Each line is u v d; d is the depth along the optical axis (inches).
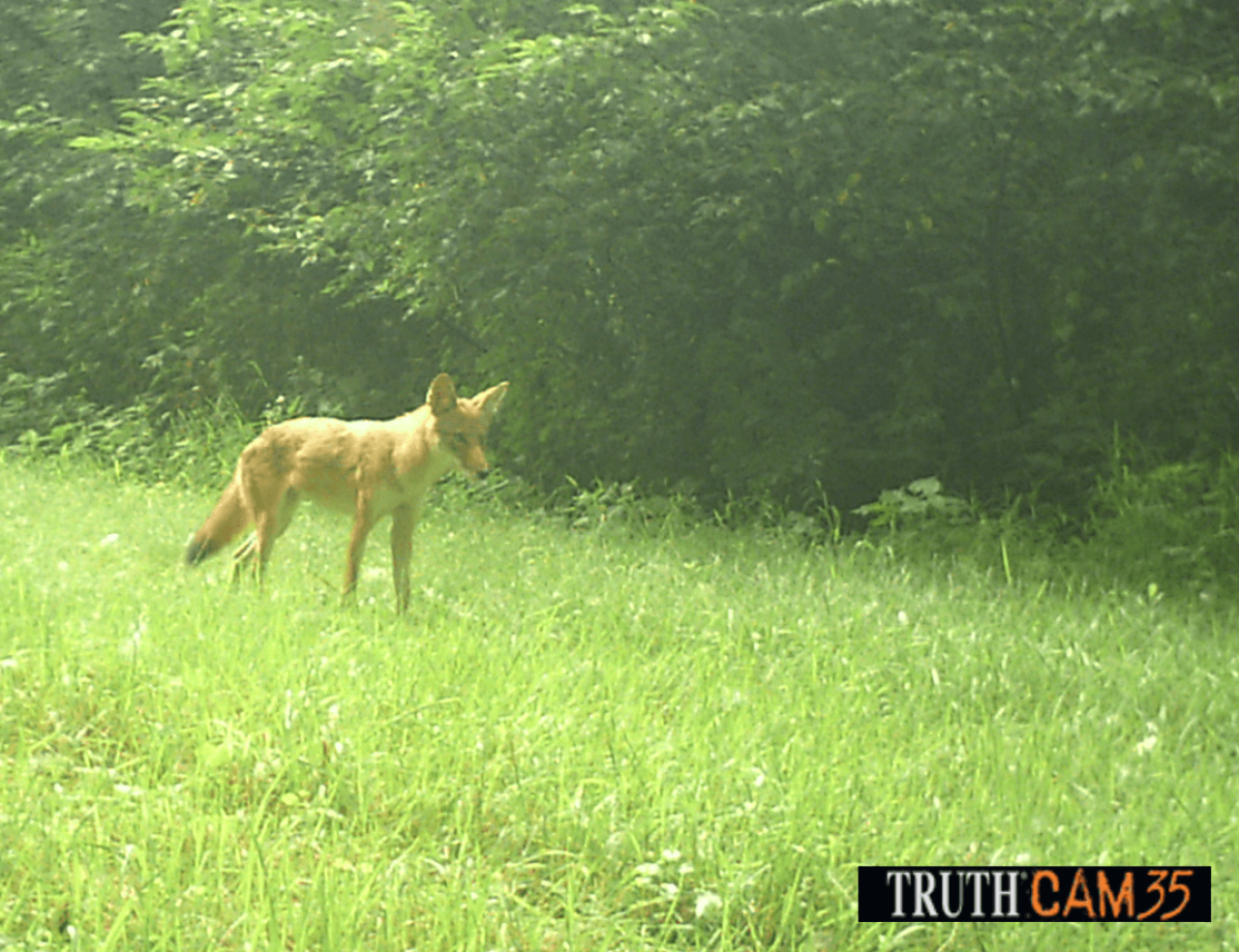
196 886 193.9
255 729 254.1
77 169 844.6
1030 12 554.6
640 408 653.9
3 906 185.6
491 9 644.1
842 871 220.2
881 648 370.0
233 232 762.8
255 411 773.9
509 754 252.8
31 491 570.3
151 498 596.7
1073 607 425.4
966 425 631.2
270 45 763.4
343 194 755.4
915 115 532.7
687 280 615.8
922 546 534.9
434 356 767.1
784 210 599.5
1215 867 234.4
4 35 913.5
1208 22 589.6
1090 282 610.9
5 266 874.1
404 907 198.7
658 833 228.2
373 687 278.4
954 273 618.2
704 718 291.6
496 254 616.4
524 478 677.3
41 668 265.4
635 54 580.7
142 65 895.1
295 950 182.1
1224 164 537.3
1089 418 603.2
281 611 332.5
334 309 771.4
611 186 607.5
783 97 562.3
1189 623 413.1
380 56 657.0
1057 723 312.8
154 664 278.1
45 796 217.8
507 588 432.1
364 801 230.8
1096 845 240.2
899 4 543.2
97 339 831.7
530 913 206.8
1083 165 572.4
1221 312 582.9
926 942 209.0
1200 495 546.3
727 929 203.2
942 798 265.0
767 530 582.2
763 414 616.1
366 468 388.5
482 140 611.8
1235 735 312.8
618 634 373.1
